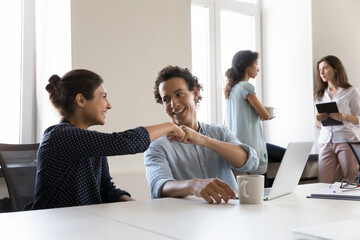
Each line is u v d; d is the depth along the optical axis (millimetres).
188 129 1540
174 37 2887
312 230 711
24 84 2785
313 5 3807
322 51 3869
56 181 1384
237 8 3986
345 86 3518
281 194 1338
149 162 1578
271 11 4102
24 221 968
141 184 2566
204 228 860
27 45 2801
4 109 2746
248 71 2980
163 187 1423
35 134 2832
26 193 1657
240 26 4074
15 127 2789
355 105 3471
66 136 1368
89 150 1360
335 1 4004
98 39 2553
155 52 2795
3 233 844
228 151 1607
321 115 3332
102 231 849
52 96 1575
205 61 3809
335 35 3992
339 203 1183
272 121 4098
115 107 2617
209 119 3807
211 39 3809
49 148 1385
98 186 1542
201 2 3750
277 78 4059
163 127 1477
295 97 3912
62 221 964
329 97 3613
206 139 1575
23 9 2785
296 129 3900
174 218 977
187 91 1764
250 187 1178
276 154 3326
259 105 2891
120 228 875
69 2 2445
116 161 2625
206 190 1223
